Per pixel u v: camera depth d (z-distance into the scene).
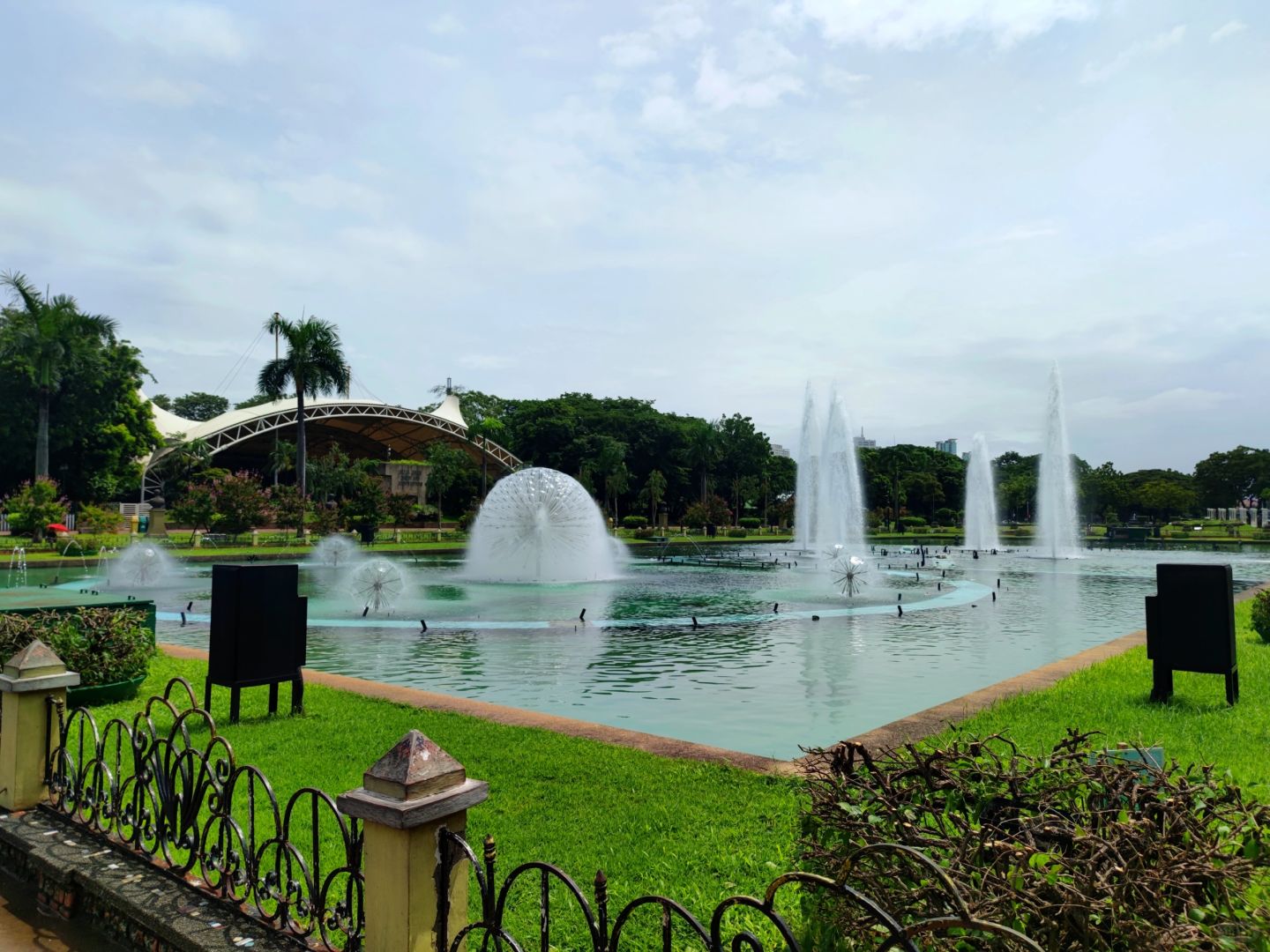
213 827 4.64
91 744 6.29
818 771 3.23
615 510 70.12
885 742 5.96
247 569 6.99
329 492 57.34
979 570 28.20
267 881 3.38
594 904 3.70
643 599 18.17
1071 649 11.71
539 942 3.40
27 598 8.70
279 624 7.14
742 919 3.41
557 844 4.36
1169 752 5.58
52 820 4.71
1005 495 78.25
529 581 22.45
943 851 2.48
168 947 3.43
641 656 11.10
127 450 50.09
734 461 74.81
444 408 77.75
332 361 41.03
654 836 4.44
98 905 3.91
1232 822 2.54
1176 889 2.24
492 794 5.11
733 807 4.82
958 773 2.94
